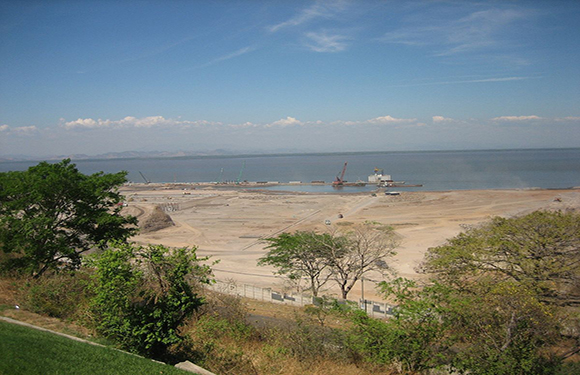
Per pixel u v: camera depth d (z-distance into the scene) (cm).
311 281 3950
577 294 2417
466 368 1595
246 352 1759
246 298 3494
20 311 1702
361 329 1809
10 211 2372
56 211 2553
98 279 1502
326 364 1706
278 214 9106
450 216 7850
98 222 2544
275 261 3684
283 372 1597
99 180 2708
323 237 3769
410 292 2008
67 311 1841
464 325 1767
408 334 1697
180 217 8900
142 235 7000
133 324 1473
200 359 1580
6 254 2692
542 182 14888
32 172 2588
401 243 5600
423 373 1706
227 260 5284
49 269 2614
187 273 1544
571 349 1831
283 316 2742
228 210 9825
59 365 1110
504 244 2567
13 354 1087
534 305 1670
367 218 8081
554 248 2520
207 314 2044
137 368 1224
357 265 3931
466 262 2648
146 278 1516
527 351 1579
